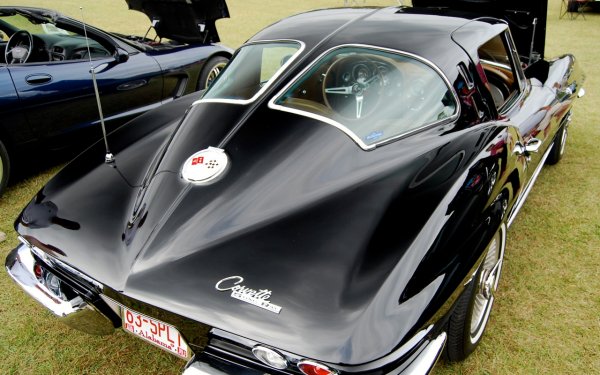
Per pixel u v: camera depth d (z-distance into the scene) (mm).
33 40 4184
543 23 3598
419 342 1524
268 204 1840
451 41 2436
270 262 1629
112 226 1938
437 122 2217
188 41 5074
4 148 3654
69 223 1969
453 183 1871
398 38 2410
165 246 1772
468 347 2152
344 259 1596
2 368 2279
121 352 2367
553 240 3098
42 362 2316
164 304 1617
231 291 1574
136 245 1816
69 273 1960
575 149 4367
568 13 12023
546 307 2557
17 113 3701
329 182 1905
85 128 4137
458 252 1682
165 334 1777
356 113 2160
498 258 2340
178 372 2250
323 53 2355
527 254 2967
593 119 5047
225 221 1804
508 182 2150
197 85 4941
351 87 2242
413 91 2246
